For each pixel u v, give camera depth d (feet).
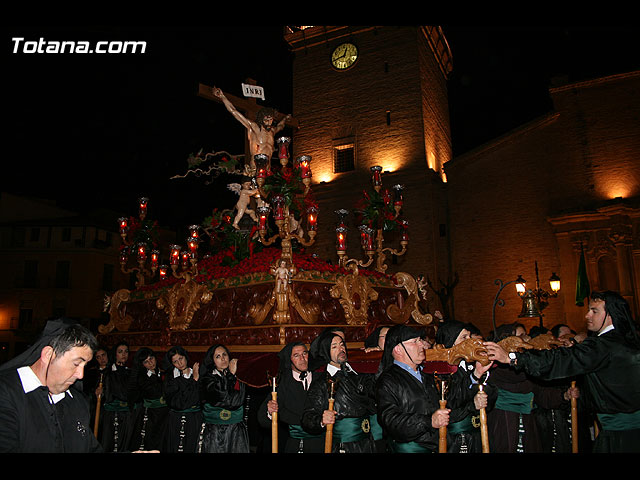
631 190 71.56
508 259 77.61
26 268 126.72
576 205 74.64
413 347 14.34
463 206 82.38
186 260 38.73
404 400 13.74
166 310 32.73
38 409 10.17
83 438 11.14
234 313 27.22
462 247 81.15
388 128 87.97
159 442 27.76
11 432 9.66
